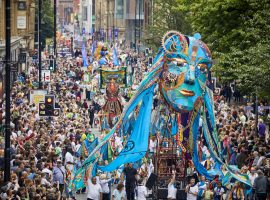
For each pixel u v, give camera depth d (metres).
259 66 59.50
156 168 48.44
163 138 47.81
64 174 52.19
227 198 48.25
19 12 128.62
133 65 151.12
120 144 58.22
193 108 46.88
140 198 48.34
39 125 66.75
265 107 67.00
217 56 73.94
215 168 48.56
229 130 63.91
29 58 136.50
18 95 86.19
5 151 45.94
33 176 46.72
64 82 113.50
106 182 49.31
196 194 47.66
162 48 46.53
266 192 48.44
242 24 73.25
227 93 91.88
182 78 46.38
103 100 90.00
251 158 55.12
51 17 183.38
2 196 41.41
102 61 126.50
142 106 47.28
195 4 77.94
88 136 61.53
